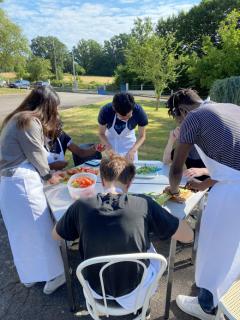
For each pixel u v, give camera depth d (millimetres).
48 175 1994
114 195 1418
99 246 1387
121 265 1421
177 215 1847
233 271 1672
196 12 31438
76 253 2768
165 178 2457
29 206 1974
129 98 2705
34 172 1993
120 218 1365
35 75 46094
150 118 10742
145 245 1442
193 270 2541
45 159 1969
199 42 31547
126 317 2035
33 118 1867
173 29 33219
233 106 1658
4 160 1947
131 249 1396
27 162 1977
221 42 16156
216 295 1739
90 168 2676
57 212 1942
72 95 26766
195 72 16344
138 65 14711
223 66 14992
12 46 30844
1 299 2275
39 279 2195
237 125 1531
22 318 2102
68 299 2109
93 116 11016
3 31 29844
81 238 1437
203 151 1604
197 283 1812
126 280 1466
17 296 2301
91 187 2072
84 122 9766
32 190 1971
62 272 2244
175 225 1475
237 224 1565
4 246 2918
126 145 3260
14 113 1962
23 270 2170
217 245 1646
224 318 1831
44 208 2053
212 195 1637
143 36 14961
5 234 3109
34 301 2248
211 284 1745
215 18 30500
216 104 1655
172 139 2738
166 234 1480
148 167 2668
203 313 2006
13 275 2525
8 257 2756
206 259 1711
